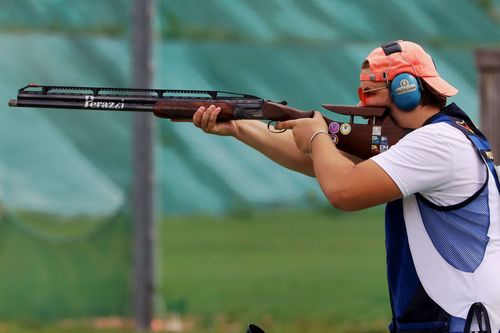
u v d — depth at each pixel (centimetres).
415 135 1275
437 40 4675
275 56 4494
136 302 2838
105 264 2875
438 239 1280
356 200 1263
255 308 3297
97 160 3353
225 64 4450
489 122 2584
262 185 4694
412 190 1266
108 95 1386
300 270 3997
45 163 3372
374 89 1325
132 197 2858
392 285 1320
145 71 2803
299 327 2989
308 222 4841
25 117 3400
